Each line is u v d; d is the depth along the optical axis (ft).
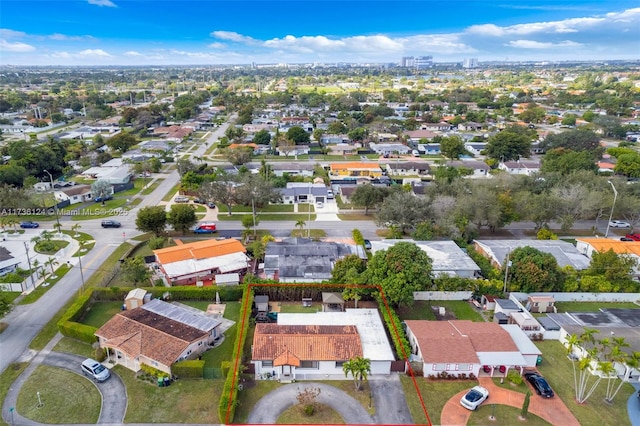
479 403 146.72
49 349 173.37
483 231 307.37
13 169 390.63
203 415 141.28
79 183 406.21
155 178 436.35
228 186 326.24
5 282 216.33
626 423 141.69
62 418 138.92
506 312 197.88
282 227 307.78
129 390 151.84
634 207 287.69
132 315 182.60
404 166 465.06
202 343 172.24
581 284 219.61
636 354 154.10
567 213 295.28
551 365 169.89
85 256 257.34
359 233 277.23
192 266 232.12
